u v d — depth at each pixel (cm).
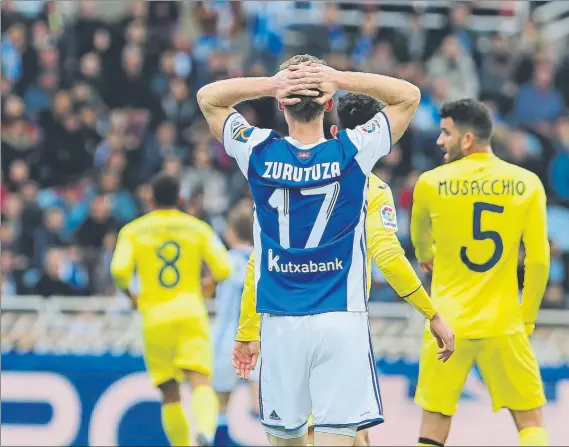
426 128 4812
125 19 5112
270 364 1714
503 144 4781
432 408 2369
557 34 5519
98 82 4956
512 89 5112
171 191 3170
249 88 1733
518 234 2361
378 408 1706
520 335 2358
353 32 5300
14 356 3456
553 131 4928
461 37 5222
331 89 1714
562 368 3422
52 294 4106
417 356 3575
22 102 4947
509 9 5450
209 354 3141
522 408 2359
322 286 1691
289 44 5141
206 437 3023
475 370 3428
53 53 5006
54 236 4388
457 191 2353
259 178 1703
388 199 2033
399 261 1958
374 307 3703
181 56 5072
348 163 1684
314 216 1684
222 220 4441
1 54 4991
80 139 4791
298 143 1711
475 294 2344
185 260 3148
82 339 3706
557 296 4025
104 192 4488
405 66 5025
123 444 3438
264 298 1708
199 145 4716
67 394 3447
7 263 4147
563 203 4725
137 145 4778
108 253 4275
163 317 3114
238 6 5188
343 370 1680
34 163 4756
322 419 1686
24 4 5119
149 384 3462
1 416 3431
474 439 3400
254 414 3444
